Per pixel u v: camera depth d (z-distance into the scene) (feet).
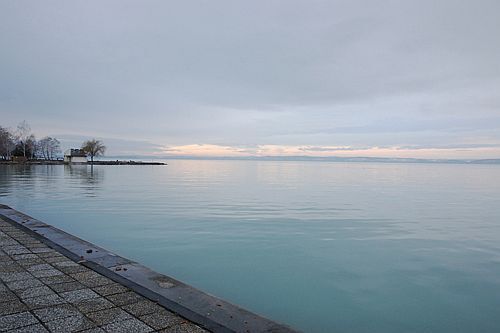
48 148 341.21
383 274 24.38
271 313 18.75
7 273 16.21
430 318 18.17
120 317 11.95
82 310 12.42
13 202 56.70
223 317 12.36
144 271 16.92
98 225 39.88
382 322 17.75
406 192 81.56
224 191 79.30
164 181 110.22
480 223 42.83
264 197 67.97
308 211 50.83
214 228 38.60
